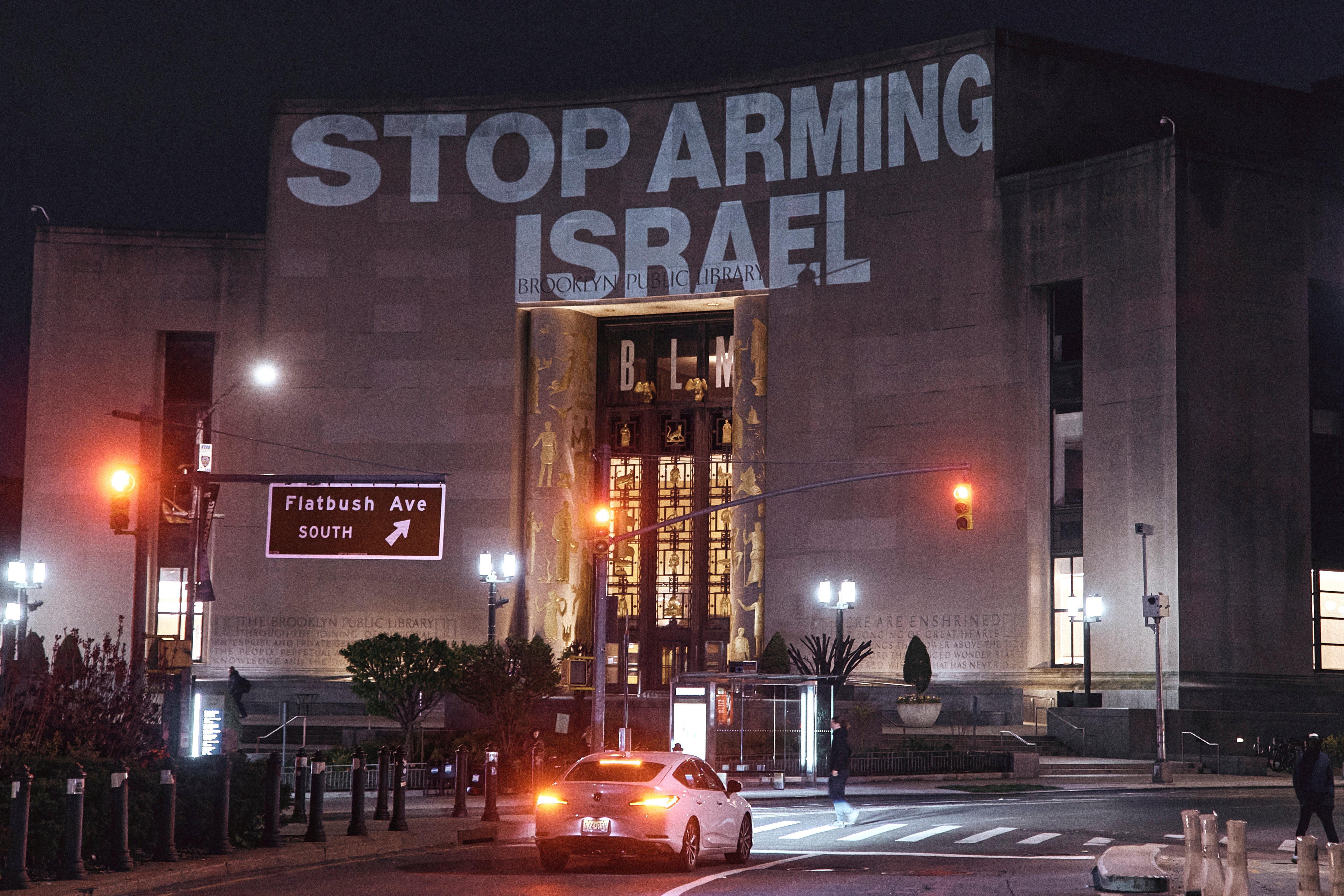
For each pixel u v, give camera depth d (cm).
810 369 6412
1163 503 5534
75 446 6731
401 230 6794
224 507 6688
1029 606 5853
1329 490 5869
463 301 6750
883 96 6394
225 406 6756
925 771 4528
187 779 2198
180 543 6675
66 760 2075
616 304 6725
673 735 4025
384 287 6781
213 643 6606
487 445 6650
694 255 6594
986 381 6050
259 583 6638
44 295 6819
